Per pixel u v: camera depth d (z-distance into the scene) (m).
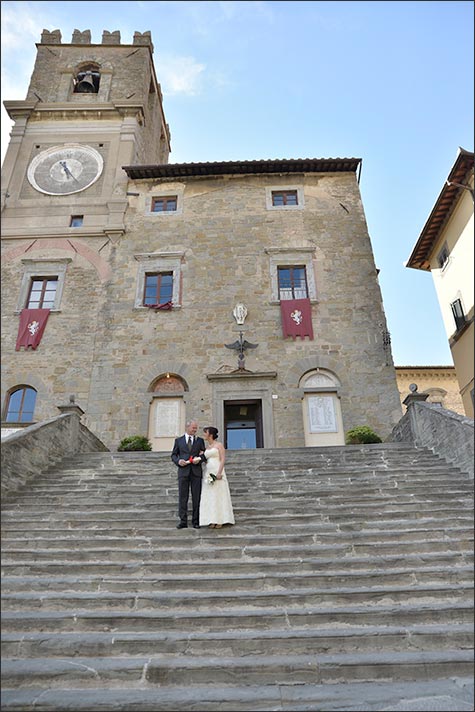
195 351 16.38
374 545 6.16
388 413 15.34
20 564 5.94
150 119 24.06
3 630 4.82
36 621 4.85
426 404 10.91
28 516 7.44
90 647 4.48
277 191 19.56
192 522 7.02
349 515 7.11
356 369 15.97
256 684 4.07
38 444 9.59
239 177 19.81
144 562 6.04
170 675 4.11
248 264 17.83
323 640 4.50
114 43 23.91
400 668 4.13
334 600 5.15
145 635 4.63
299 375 15.89
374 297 17.14
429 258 20.56
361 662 4.15
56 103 21.20
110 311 17.08
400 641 4.50
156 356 16.33
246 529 6.80
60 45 23.55
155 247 18.28
